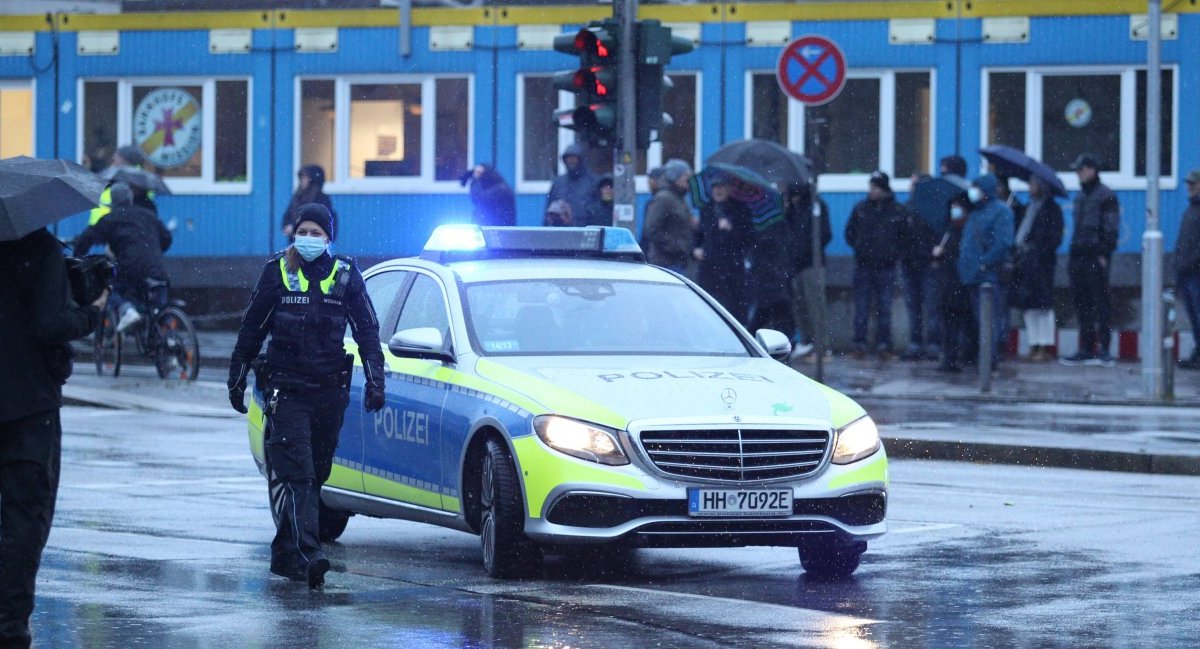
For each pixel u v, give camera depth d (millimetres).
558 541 33531
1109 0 91688
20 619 26531
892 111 93312
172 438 59500
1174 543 39438
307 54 98062
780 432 34219
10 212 25906
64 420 64562
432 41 96875
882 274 84250
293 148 98250
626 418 33812
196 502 45219
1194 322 82438
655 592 32969
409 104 97312
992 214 79000
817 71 68188
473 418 35344
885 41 93250
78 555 36594
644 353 37719
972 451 57062
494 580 34500
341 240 98125
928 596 32688
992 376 77938
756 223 73812
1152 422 63438
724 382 35469
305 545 33094
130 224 76688
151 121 99562
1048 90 92375
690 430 33750
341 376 33844
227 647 27500
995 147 83875
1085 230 82375
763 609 31109
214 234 99188
